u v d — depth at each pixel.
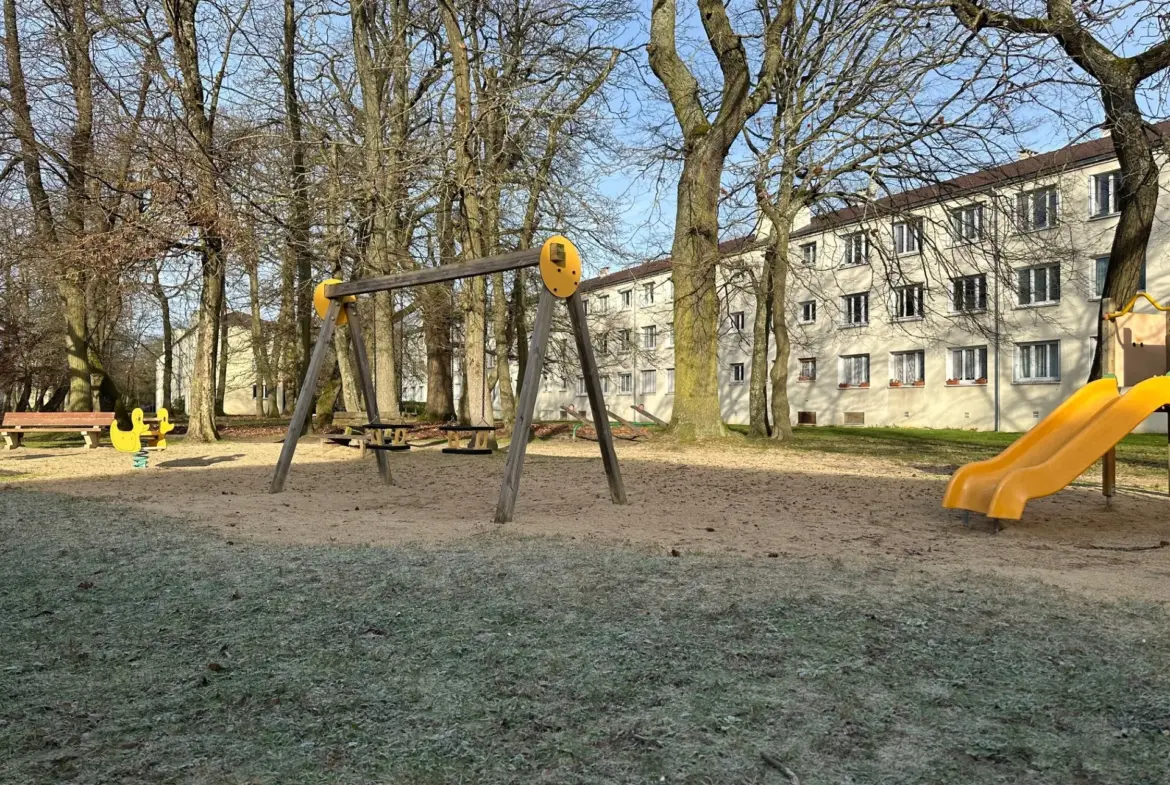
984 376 28.38
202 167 15.25
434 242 22.52
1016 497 6.69
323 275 23.81
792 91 18.52
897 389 31.27
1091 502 8.95
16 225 19.44
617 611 3.98
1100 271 24.75
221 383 39.12
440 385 30.00
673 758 2.44
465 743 2.54
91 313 24.55
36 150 17.33
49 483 10.52
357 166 16.70
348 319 10.75
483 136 17.38
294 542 6.03
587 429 23.83
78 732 2.63
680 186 18.09
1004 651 3.38
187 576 4.84
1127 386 8.71
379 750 2.50
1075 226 25.08
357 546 5.82
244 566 5.11
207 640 3.61
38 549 5.70
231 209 15.89
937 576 4.80
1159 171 12.51
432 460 14.93
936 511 8.16
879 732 2.62
